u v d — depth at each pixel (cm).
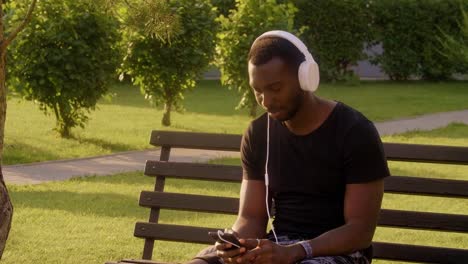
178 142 480
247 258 333
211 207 467
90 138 1384
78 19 1319
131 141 1377
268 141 379
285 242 371
